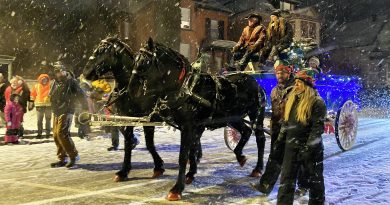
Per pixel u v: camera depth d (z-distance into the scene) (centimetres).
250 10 4181
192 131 615
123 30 3170
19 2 2430
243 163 823
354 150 1032
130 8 3186
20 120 1185
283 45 868
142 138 1331
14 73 2405
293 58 857
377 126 1714
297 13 4275
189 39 3806
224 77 714
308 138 475
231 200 577
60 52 2662
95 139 1291
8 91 1174
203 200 576
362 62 5200
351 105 1027
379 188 641
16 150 1058
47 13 2589
